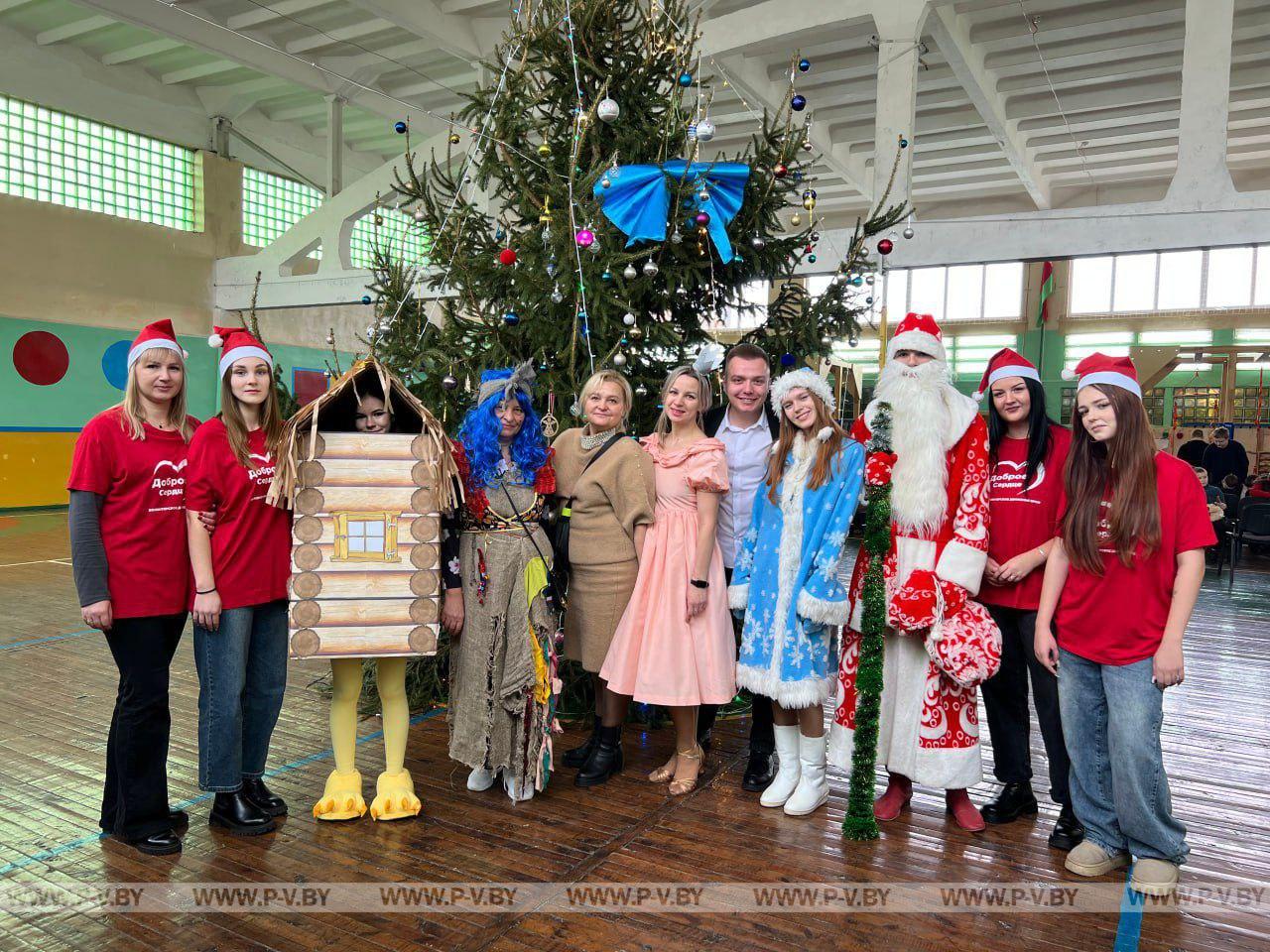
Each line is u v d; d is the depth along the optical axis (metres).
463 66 10.90
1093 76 10.12
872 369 13.05
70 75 11.15
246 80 12.35
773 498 2.81
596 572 2.95
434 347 3.80
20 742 3.28
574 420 3.54
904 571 2.59
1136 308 15.34
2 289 10.66
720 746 3.48
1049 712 2.59
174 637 2.48
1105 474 2.30
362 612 2.52
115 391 11.87
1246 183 13.67
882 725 2.68
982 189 15.07
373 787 2.94
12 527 9.65
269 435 2.49
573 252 3.29
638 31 3.59
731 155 12.68
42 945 1.98
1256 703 4.23
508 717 2.78
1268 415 13.45
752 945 2.04
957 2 8.19
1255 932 2.15
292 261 12.44
